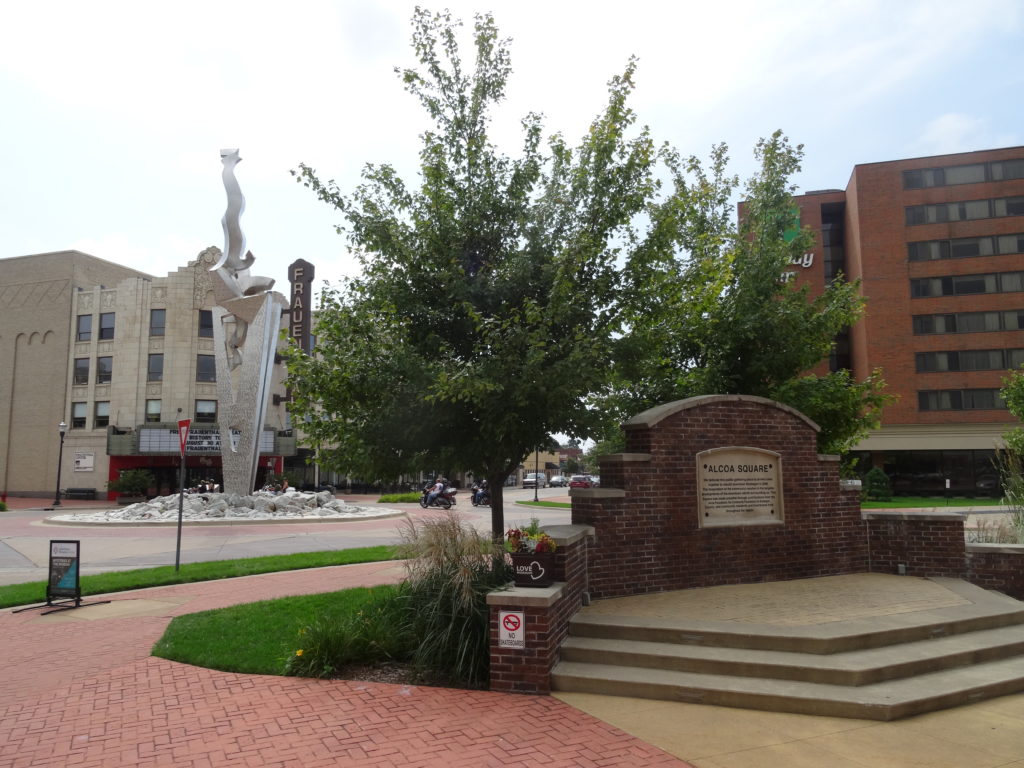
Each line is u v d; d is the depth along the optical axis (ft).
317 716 17.78
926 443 140.77
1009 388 80.53
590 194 27.20
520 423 25.50
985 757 15.31
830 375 42.11
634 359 27.35
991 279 141.79
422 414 25.54
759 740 16.25
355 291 27.61
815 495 33.06
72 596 31.94
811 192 161.07
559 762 14.92
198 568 42.80
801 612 24.52
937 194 146.00
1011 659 22.20
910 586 29.86
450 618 21.77
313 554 49.57
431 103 27.63
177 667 22.29
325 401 26.86
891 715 17.57
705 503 30.42
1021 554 30.81
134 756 15.30
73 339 155.74
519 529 23.43
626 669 20.56
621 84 26.84
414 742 16.02
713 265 28.60
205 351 151.74
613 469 29.07
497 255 27.45
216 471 149.28
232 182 98.68
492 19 27.40
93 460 149.59
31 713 18.12
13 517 99.76
